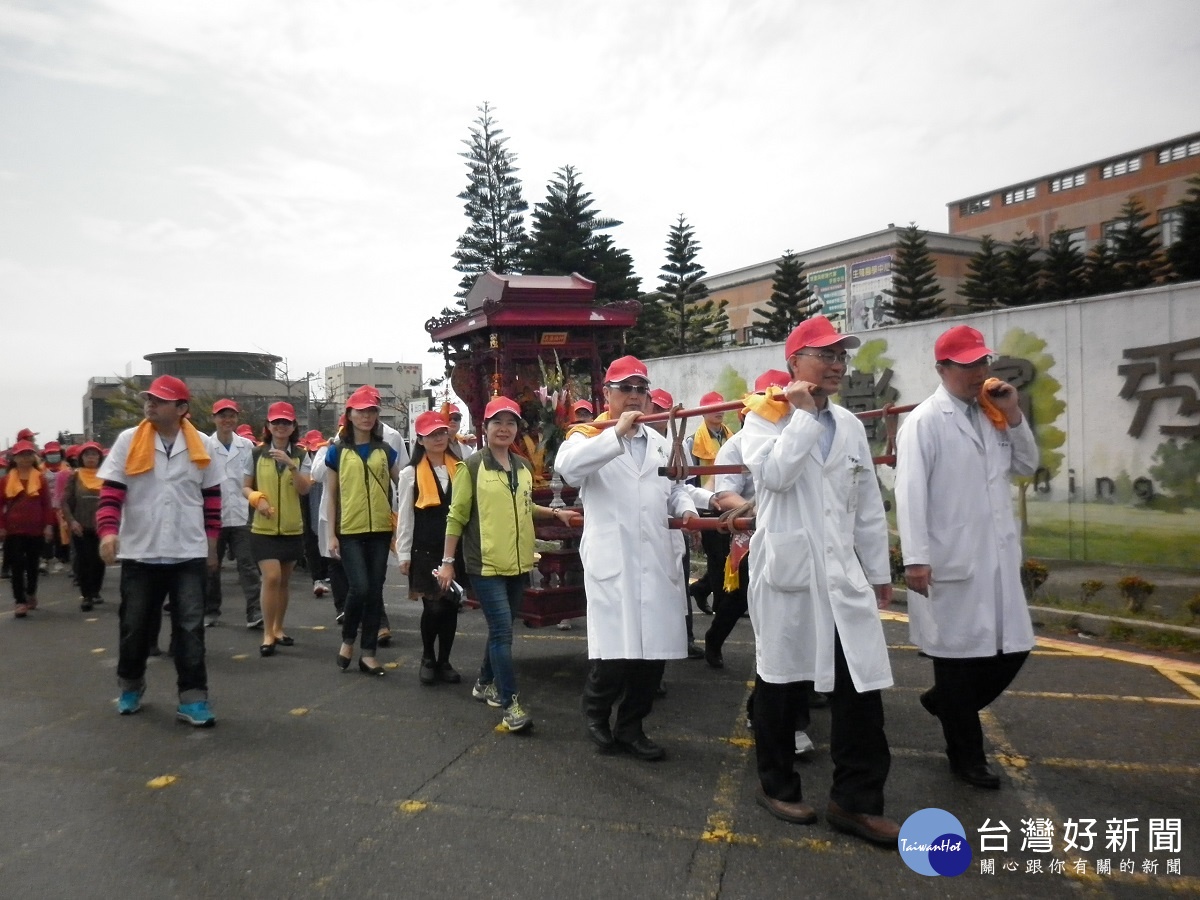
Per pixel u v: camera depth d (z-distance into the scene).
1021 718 5.18
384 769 4.64
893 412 4.76
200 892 3.43
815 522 3.73
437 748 4.94
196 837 3.89
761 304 45.12
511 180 32.19
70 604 10.41
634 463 4.62
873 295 40.66
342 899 3.36
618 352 7.66
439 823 3.98
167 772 4.66
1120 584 7.65
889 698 5.65
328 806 4.19
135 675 5.67
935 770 4.43
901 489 4.14
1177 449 8.85
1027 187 51.28
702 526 4.37
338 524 6.66
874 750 3.71
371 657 6.64
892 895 3.29
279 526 7.28
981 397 4.26
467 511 5.22
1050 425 9.76
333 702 5.88
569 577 6.32
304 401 33.66
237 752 4.94
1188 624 7.02
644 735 4.77
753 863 3.54
